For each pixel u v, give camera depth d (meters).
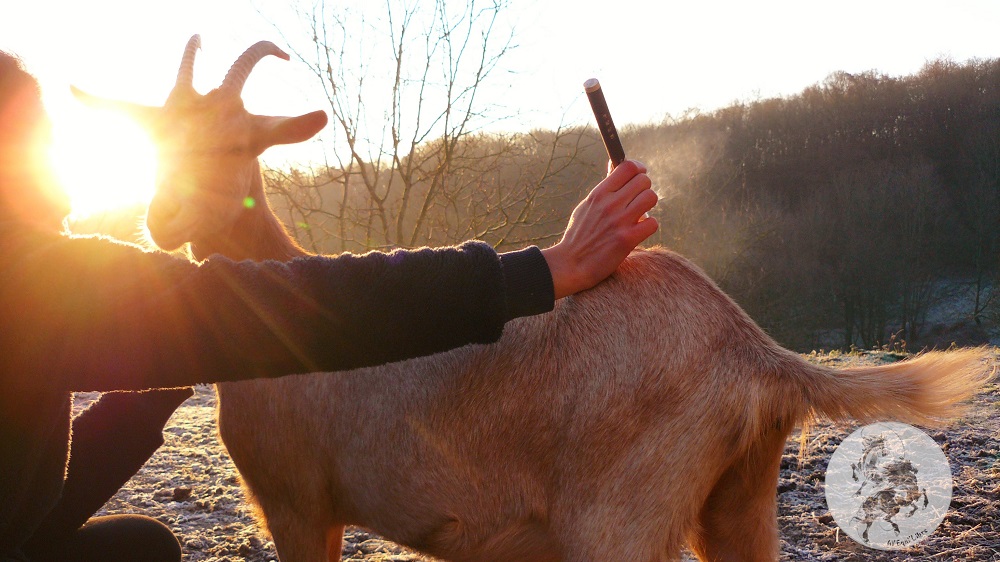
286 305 1.35
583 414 2.45
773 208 30.34
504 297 1.46
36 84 1.42
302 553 2.90
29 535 1.64
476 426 2.56
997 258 32.66
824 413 2.41
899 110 37.28
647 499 2.39
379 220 11.93
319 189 10.99
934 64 39.72
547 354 2.52
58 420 1.53
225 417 2.92
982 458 4.61
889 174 33.03
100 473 2.29
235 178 2.78
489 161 10.96
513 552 2.58
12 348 1.30
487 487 2.56
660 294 2.54
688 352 2.43
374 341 1.39
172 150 2.70
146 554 2.38
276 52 3.06
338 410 2.74
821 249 30.88
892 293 31.00
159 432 2.42
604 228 1.68
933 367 2.39
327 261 1.42
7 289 1.28
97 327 1.28
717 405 2.40
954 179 35.56
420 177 10.50
